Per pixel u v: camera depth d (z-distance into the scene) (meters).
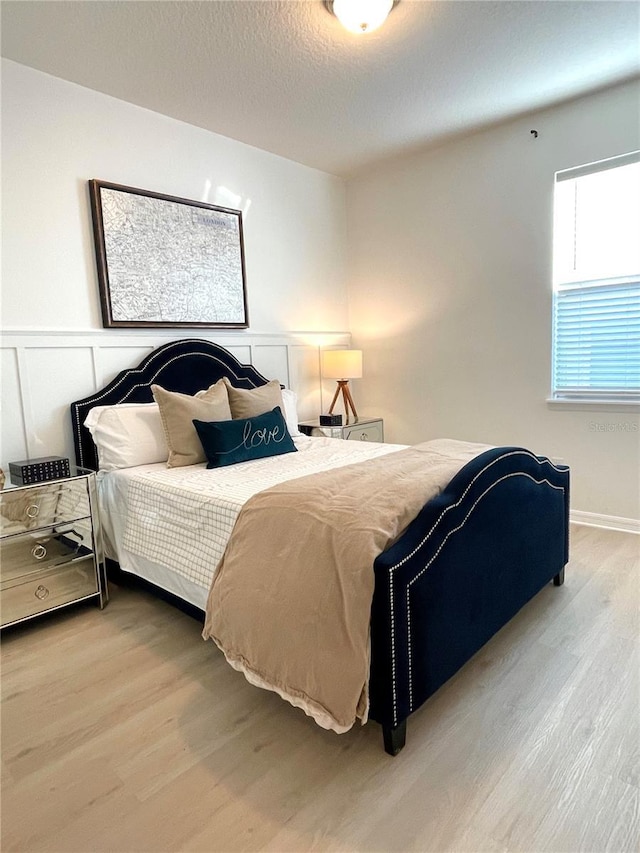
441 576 1.63
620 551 3.02
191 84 2.80
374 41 2.44
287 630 1.54
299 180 4.09
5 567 2.31
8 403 2.61
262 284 3.87
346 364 4.07
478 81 2.87
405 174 4.07
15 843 1.29
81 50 2.46
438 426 4.14
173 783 1.46
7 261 2.59
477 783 1.43
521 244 3.54
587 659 1.99
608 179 3.21
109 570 2.86
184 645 2.19
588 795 1.38
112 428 2.76
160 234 3.17
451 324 3.97
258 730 1.67
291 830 1.31
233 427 2.77
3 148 2.54
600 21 2.34
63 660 2.09
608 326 3.31
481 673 1.92
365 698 1.45
